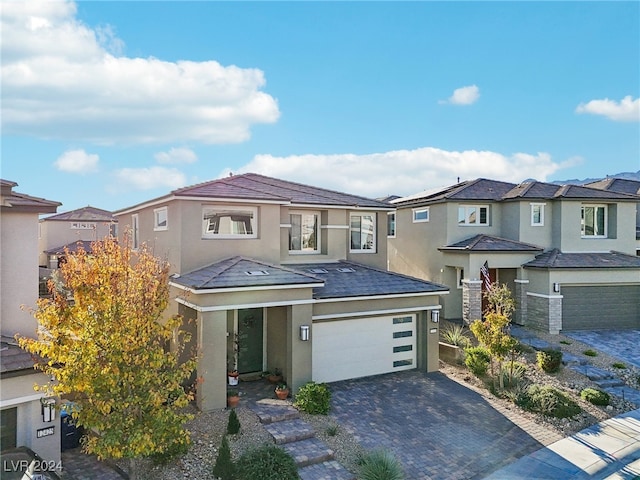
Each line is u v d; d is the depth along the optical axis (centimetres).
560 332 2355
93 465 1080
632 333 2367
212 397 1372
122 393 904
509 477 1105
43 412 992
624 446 1275
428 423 1377
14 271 1141
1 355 978
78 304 898
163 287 989
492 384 1677
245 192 1836
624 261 2466
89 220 4597
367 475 1030
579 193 2609
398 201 3131
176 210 1675
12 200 1146
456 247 2519
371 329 1780
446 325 2458
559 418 1438
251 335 1748
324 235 2169
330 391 1600
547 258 2467
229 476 995
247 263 1638
